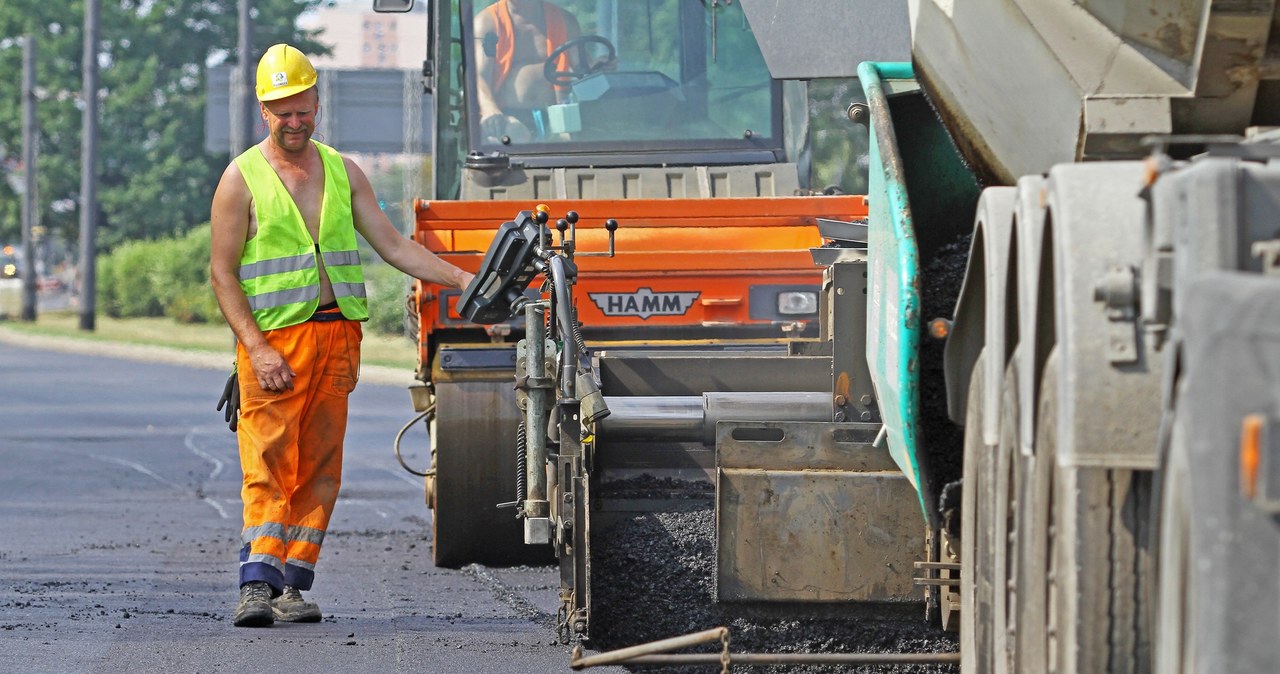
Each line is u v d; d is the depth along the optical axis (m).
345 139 81.44
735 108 22.45
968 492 9.74
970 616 9.65
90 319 100.94
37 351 79.81
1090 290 7.34
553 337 13.75
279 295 15.36
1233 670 5.70
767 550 11.59
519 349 13.94
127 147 143.50
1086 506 7.32
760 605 11.69
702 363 14.64
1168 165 6.81
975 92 10.77
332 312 15.62
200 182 145.00
